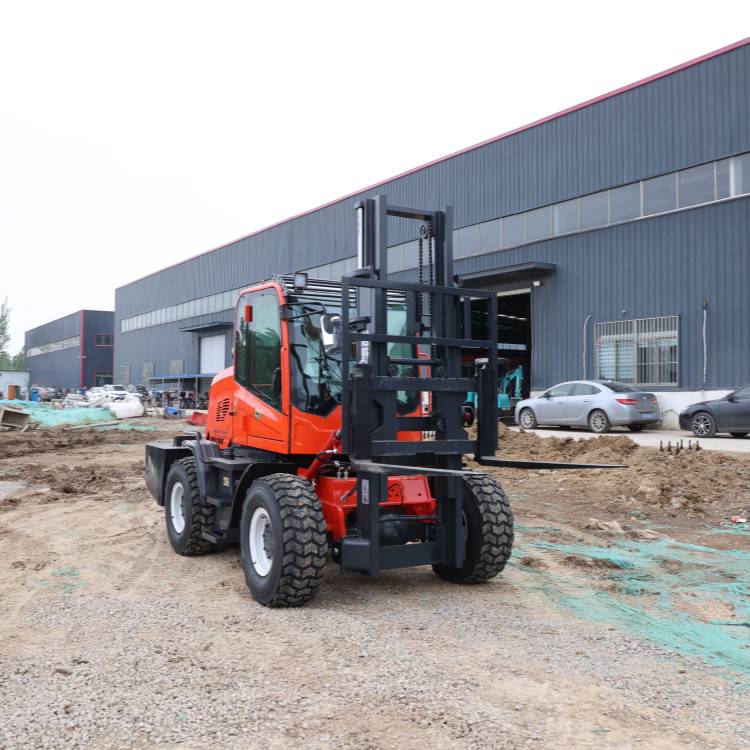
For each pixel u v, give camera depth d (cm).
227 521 633
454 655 423
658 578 602
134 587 582
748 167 1858
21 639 454
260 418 603
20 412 2467
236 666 405
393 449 522
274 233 3922
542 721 338
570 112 2303
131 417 3200
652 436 1769
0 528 834
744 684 386
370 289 579
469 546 571
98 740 320
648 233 2089
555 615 505
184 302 5016
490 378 570
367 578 605
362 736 323
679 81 2012
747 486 978
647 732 329
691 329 1975
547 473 1177
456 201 2712
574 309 2295
